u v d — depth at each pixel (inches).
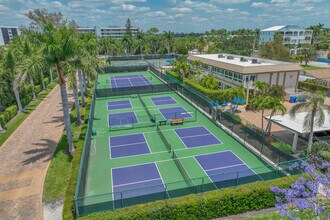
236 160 872.9
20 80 788.0
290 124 957.2
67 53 825.5
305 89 1902.1
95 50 1501.0
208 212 580.1
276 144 894.4
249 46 4498.0
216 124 1195.9
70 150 916.6
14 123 1247.5
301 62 3260.3
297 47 4239.7
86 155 813.9
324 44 4288.9
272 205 622.2
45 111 1450.5
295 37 4945.9
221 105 1496.1
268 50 2950.3
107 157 908.0
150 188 662.5
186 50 3895.2
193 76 1985.7
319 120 824.3
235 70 1646.2
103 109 1503.4
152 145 1000.2
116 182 754.8
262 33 5231.3
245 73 1567.4
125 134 1112.8
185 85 1748.3
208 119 1282.0
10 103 1450.5
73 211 556.1
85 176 745.0
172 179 766.5
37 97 1760.6
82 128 1085.8
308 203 456.1
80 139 966.4
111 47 3841.0
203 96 1434.5
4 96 1343.5
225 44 4571.9
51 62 816.3
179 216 560.7
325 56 4087.1
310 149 830.5
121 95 1813.5
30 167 838.5
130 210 538.9
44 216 614.5
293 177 645.9
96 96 1749.5
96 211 568.7
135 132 1133.1
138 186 733.3
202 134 1098.1
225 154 917.2
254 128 1048.8
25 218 609.6
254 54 3806.6
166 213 550.0
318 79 2068.2
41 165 850.1
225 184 664.4
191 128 1167.6
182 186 716.0
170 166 842.2
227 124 1125.1
